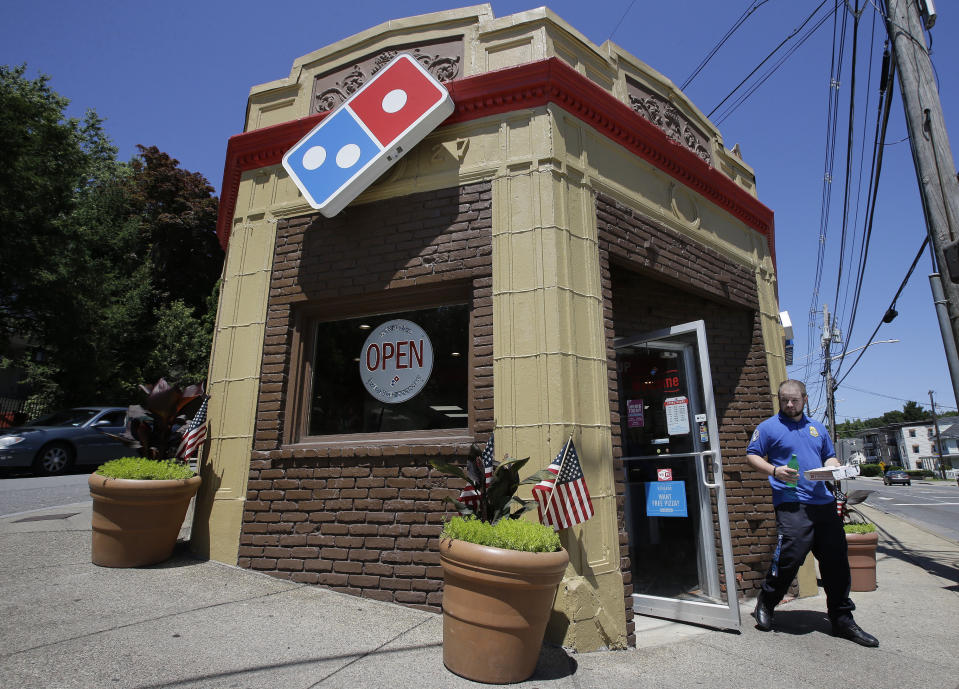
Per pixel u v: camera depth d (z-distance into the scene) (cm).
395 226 486
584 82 486
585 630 354
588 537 382
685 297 635
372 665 290
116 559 425
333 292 488
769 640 393
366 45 564
